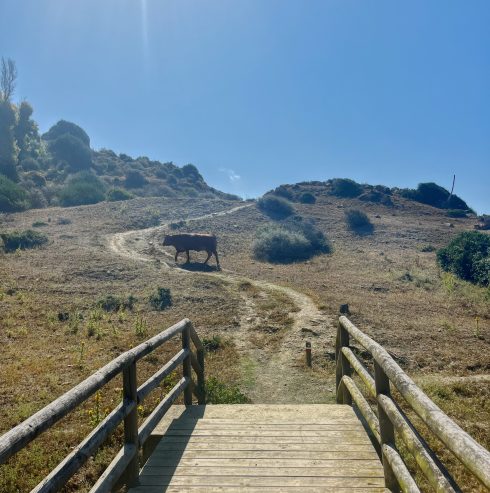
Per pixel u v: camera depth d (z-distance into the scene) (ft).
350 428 15.57
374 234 132.05
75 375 31.78
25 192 149.07
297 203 178.50
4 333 41.37
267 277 78.74
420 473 18.21
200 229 124.36
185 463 13.10
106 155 285.64
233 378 34.55
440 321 51.90
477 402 29.94
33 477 17.93
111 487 9.77
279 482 11.86
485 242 85.46
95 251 88.43
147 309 54.95
